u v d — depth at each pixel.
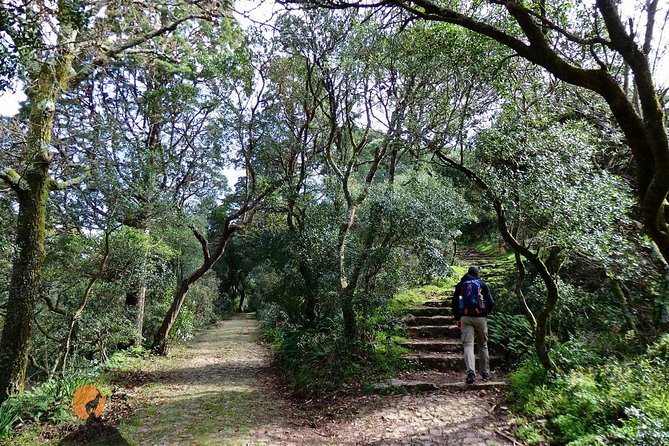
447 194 7.40
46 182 7.11
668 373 4.26
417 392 5.54
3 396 6.25
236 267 31.62
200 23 8.24
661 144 2.42
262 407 6.06
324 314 9.59
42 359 8.90
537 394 4.63
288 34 8.23
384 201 7.30
